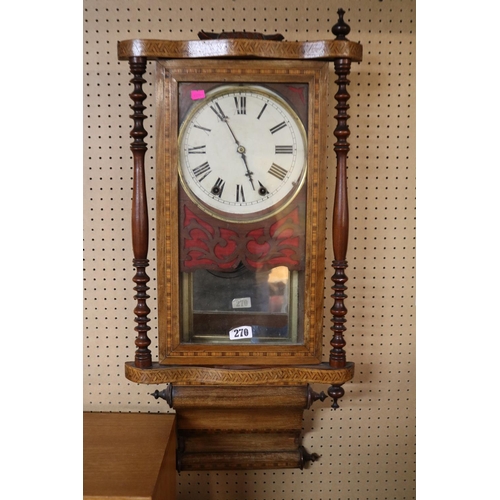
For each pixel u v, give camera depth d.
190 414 1.21
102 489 0.91
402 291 1.30
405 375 1.32
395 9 1.21
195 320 1.09
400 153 1.26
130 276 1.29
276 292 1.10
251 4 1.21
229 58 1.02
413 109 1.24
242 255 1.07
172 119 1.03
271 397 1.13
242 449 1.25
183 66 1.02
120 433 1.15
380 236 1.28
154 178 1.26
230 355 1.08
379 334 1.31
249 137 1.05
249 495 1.34
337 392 1.10
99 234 1.27
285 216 1.06
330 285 1.29
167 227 1.05
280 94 1.04
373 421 1.33
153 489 0.91
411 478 1.34
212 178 1.05
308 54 1.00
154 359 1.31
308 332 1.07
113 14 1.21
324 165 1.05
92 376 1.31
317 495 1.34
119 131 1.25
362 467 1.34
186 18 1.21
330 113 1.24
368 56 1.23
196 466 1.24
